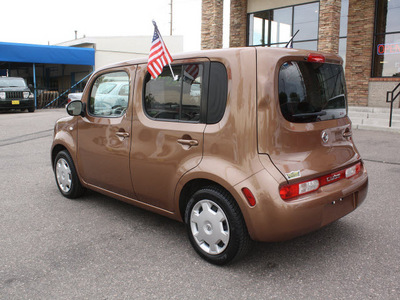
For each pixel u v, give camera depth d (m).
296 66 3.05
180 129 3.31
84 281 2.96
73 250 3.49
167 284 2.90
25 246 3.58
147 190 3.69
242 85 2.93
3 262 3.27
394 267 3.10
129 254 3.41
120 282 2.94
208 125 3.13
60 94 23.81
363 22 12.69
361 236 3.71
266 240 2.86
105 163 4.13
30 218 4.30
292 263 3.20
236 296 2.73
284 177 2.80
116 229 3.98
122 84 3.97
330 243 3.56
